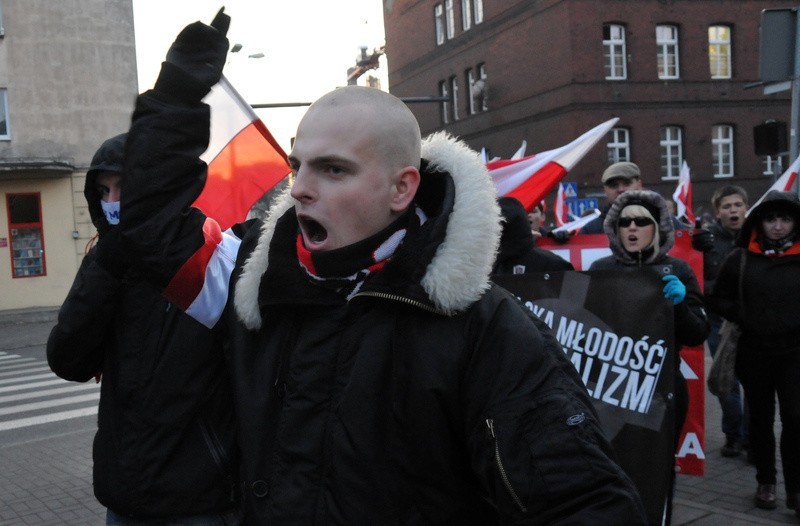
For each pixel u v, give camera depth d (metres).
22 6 21.50
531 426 1.25
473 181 1.38
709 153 28.70
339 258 1.35
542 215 6.79
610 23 27.48
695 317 3.71
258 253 1.52
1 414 8.33
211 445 2.05
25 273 21.62
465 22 32.97
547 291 3.64
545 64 28.27
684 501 4.57
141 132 1.51
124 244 1.56
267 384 1.46
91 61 22.30
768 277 4.33
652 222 3.92
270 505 1.39
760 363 4.37
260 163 3.70
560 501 1.21
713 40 28.88
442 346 1.31
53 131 21.94
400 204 1.38
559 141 27.94
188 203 1.56
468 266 1.30
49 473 5.83
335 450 1.33
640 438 3.42
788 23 5.84
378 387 1.33
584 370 3.54
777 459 5.41
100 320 2.04
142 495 2.05
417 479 1.32
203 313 1.68
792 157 5.97
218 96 3.69
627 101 27.58
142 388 2.04
